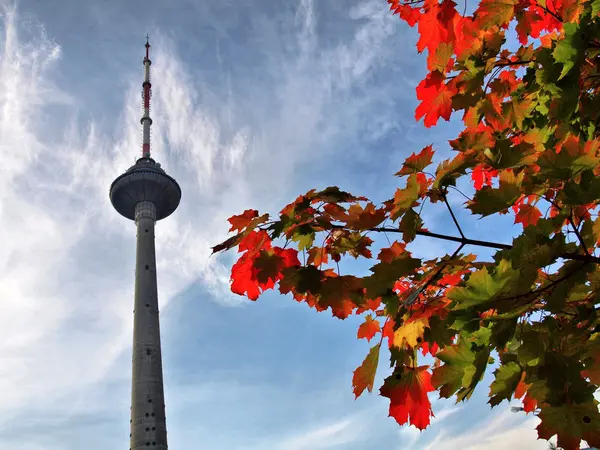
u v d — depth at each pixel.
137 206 89.75
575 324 2.06
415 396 2.56
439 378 2.24
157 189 91.00
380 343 2.70
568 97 2.36
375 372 2.69
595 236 2.01
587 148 1.98
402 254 2.51
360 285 2.48
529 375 2.13
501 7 2.88
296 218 2.52
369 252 2.71
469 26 2.99
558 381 1.99
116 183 88.75
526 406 2.55
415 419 2.55
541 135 2.89
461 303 2.06
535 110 2.99
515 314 2.01
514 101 3.07
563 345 2.09
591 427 1.92
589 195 1.99
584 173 2.01
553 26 2.95
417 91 3.18
